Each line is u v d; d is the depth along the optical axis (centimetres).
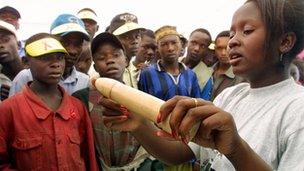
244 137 85
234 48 85
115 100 79
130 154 211
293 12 81
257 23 81
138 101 69
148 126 90
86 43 268
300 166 72
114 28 322
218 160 90
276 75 88
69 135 183
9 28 262
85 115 199
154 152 93
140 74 300
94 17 368
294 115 78
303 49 85
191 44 372
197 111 56
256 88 91
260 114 86
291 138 76
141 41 360
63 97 193
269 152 80
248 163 63
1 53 257
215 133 60
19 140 175
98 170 198
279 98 85
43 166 174
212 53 413
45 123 179
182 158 98
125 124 88
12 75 267
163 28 313
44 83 190
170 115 59
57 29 238
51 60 189
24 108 180
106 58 219
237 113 94
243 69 85
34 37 197
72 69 238
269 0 81
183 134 56
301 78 280
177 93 289
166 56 302
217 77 364
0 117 179
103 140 207
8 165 177
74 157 182
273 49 82
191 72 311
